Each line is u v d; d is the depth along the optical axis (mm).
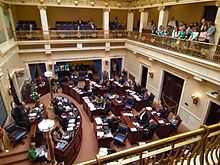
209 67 8070
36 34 13523
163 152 2350
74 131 8391
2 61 9383
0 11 10578
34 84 13586
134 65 15891
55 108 10664
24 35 13266
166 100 12523
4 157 7605
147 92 13664
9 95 9758
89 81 14852
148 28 14742
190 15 13992
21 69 12234
